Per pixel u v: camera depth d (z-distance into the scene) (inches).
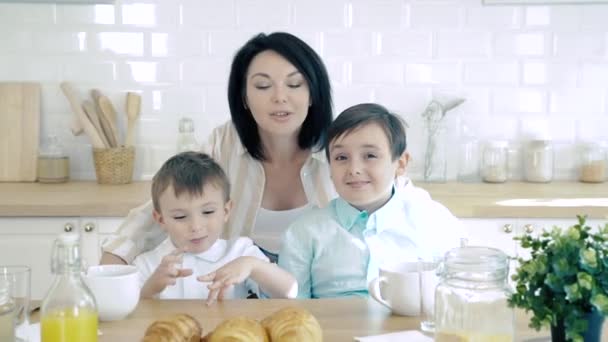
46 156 131.0
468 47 133.5
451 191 123.9
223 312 60.9
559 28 133.3
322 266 79.0
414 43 133.3
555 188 127.4
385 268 61.9
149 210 90.4
